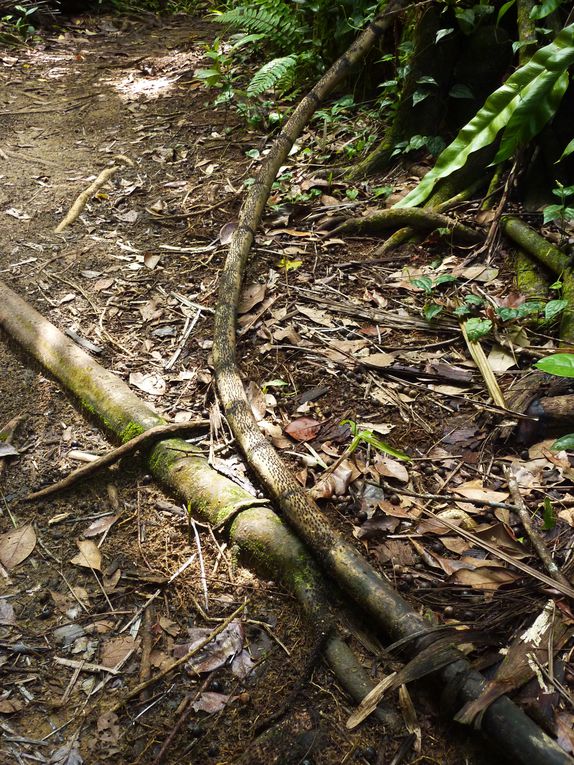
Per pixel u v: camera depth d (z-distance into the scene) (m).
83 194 4.53
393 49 4.94
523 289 3.50
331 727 2.02
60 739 2.03
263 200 4.06
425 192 3.66
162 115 5.66
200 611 2.32
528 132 3.35
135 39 7.62
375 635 2.24
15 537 2.59
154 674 2.17
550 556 2.36
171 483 2.71
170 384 3.18
